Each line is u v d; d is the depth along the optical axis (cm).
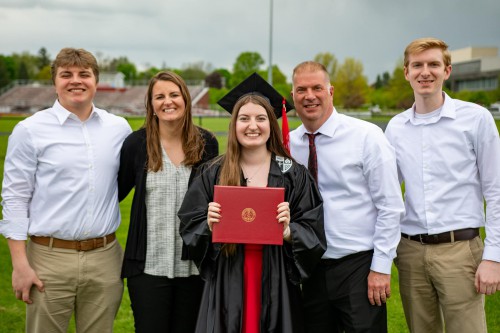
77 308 384
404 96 5494
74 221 364
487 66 7594
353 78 6209
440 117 369
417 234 376
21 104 7062
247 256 352
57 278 367
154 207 371
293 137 398
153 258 371
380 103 6084
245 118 353
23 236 364
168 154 380
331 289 373
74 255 368
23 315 551
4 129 3338
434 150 370
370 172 365
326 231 372
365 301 367
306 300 383
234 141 356
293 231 345
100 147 374
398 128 388
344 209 370
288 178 359
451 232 365
